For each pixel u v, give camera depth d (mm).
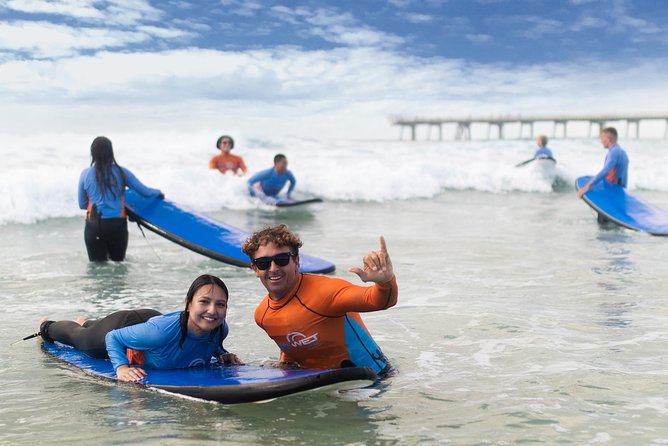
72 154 17703
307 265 6910
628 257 7707
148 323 3725
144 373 3688
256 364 3957
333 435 2982
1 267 7215
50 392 3564
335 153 22312
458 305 5477
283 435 2980
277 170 13078
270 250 3430
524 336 4586
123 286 6363
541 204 14156
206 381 3504
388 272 3139
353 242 8977
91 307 5547
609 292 5910
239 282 6527
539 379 3719
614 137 10938
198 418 3182
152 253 8242
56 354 4242
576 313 5195
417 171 16812
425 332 4703
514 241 9000
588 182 11062
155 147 21156
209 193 12914
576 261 7453
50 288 6254
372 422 3129
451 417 3184
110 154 7379
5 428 3074
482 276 6656
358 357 3648
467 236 9508
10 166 15117
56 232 9648
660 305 5430
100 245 7461
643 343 4395
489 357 4141
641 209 10555
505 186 17234
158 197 7875
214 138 22469
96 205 7359
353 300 3338
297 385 3312
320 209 13023
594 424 3082
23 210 10570
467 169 17516
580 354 4172
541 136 17875
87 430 3047
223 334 3869
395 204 13969
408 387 3607
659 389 3541
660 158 23281
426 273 6801
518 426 3068
